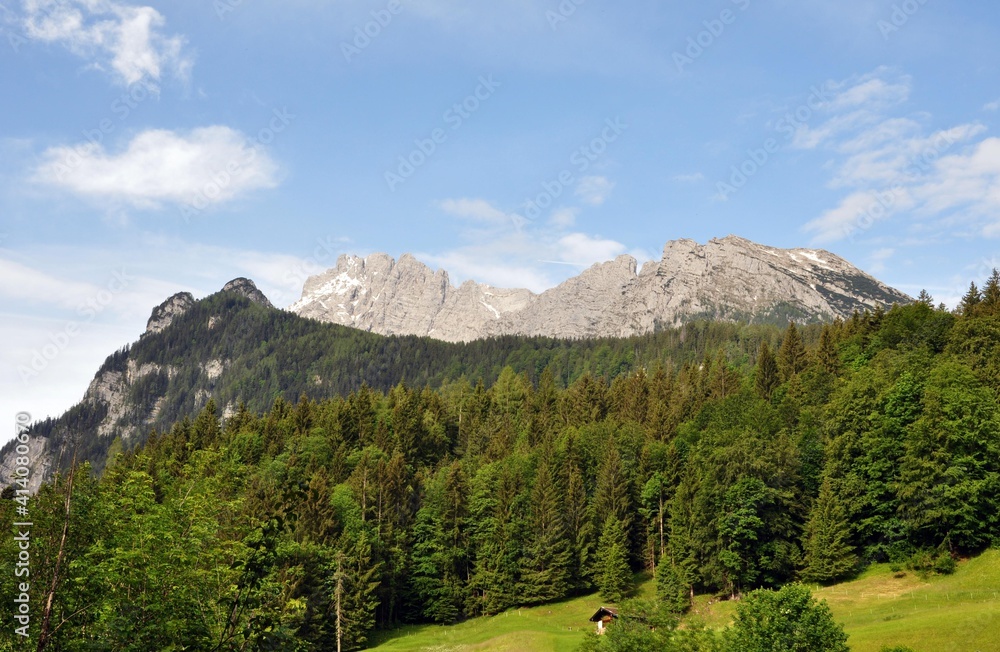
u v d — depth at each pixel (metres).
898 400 90.38
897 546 80.31
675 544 97.69
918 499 79.00
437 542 109.56
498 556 106.25
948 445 79.81
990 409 81.06
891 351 115.38
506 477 114.88
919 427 81.25
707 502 94.06
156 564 21.97
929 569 75.69
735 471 93.19
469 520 113.75
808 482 96.31
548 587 103.00
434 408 171.62
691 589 93.50
